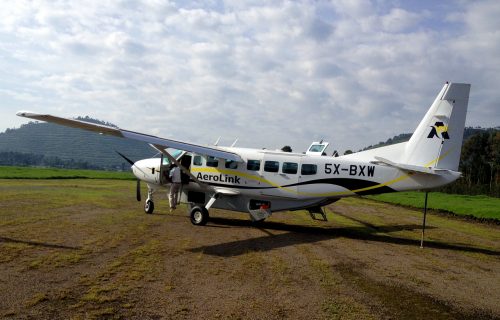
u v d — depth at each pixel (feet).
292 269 24.17
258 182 40.34
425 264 27.91
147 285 19.33
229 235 34.86
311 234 38.40
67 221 36.01
